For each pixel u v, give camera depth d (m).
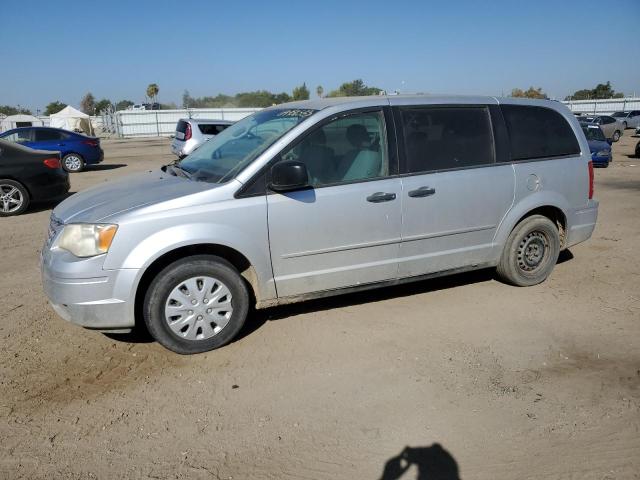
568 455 2.94
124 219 3.74
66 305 3.77
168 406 3.42
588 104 51.59
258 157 4.09
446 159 4.75
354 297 5.19
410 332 4.45
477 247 5.01
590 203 5.63
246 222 3.99
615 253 6.81
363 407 3.39
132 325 3.87
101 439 3.10
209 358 4.03
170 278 3.88
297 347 4.19
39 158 9.87
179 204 3.86
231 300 4.08
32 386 3.66
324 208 4.22
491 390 3.57
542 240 5.39
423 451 2.97
